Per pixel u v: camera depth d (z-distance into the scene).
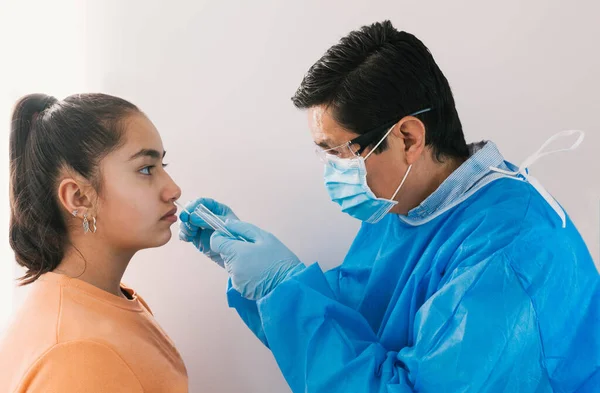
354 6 1.37
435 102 0.96
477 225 0.95
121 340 0.89
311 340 0.95
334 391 0.91
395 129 0.94
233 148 1.41
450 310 0.86
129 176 0.92
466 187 1.00
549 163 1.40
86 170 0.89
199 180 1.43
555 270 0.88
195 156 1.42
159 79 1.40
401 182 1.00
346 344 0.95
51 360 0.80
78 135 0.89
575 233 1.00
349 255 1.25
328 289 1.04
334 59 0.94
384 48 0.94
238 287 1.10
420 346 0.88
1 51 1.41
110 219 0.93
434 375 0.85
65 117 0.89
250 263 1.09
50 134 0.89
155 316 1.47
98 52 1.40
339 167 0.99
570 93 1.38
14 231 0.94
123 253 0.98
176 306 1.46
